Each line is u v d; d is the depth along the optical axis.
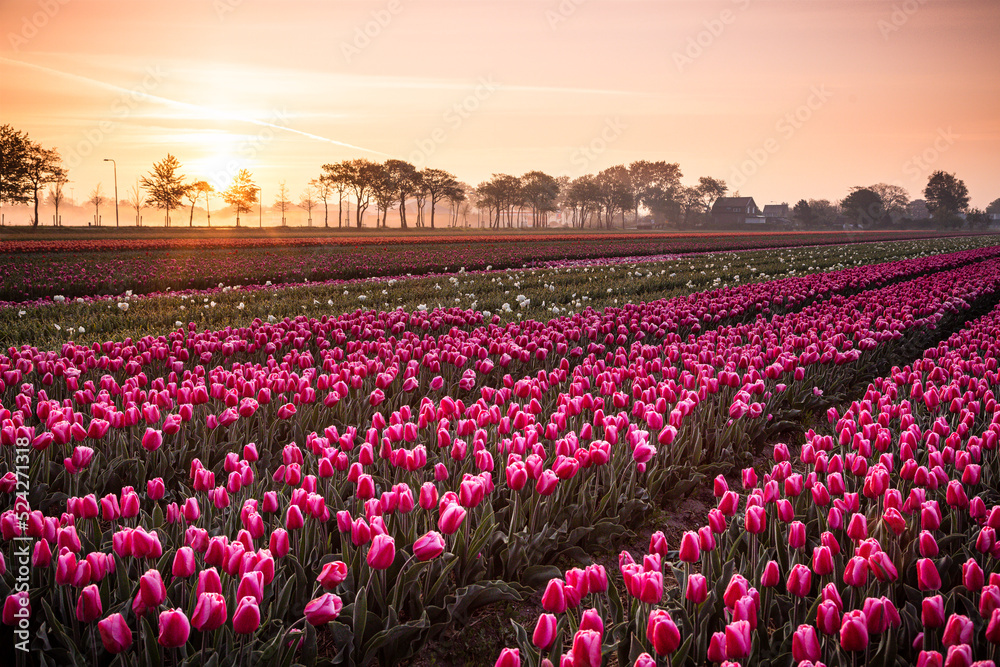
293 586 3.17
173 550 3.34
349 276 23.89
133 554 2.90
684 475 5.17
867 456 4.35
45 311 12.39
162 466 4.61
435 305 13.40
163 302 13.98
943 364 7.48
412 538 3.46
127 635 2.38
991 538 3.13
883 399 5.64
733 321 11.70
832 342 8.51
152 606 2.53
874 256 33.19
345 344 8.97
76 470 3.93
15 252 31.89
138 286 19.36
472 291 16.48
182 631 2.31
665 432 4.51
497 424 4.98
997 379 6.56
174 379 5.73
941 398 6.08
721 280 20.62
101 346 7.25
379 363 6.69
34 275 19.36
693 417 5.44
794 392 6.87
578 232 99.62
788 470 4.02
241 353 7.95
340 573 2.61
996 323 9.96
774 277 21.45
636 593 2.69
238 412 5.08
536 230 117.69
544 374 6.05
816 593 3.37
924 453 4.94
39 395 5.46
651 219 177.88
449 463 4.50
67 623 2.81
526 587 3.57
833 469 4.15
